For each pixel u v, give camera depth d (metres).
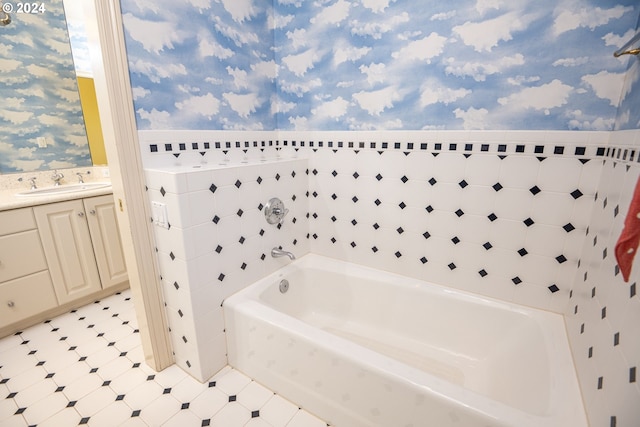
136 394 1.40
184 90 1.43
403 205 1.66
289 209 1.84
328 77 1.73
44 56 2.18
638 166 0.83
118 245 2.22
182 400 1.37
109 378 1.49
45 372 1.53
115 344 1.75
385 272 1.81
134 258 1.35
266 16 1.80
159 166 1.38
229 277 1.51
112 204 2.16
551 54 1.17
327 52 1.70
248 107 1.78
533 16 1.17
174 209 1.25
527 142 1.28
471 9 1.28
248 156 1.82
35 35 2.12
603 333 0.87
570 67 1.15
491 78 1.30
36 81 2.16
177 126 1.43
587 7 1.09
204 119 1.55
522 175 1.32
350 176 1.80
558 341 1.20
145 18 1.25
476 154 1.40
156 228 1.36
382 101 1.59
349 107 1.70
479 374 1.45
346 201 1.85
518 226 1.38
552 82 1.19
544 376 1.07
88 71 2.40
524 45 1.21
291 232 1.89
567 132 1.20
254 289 1.61
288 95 1.91
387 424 1.11
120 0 1.16
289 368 1.33
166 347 1.54
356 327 1.83
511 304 1.47
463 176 1.46
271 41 1.86
